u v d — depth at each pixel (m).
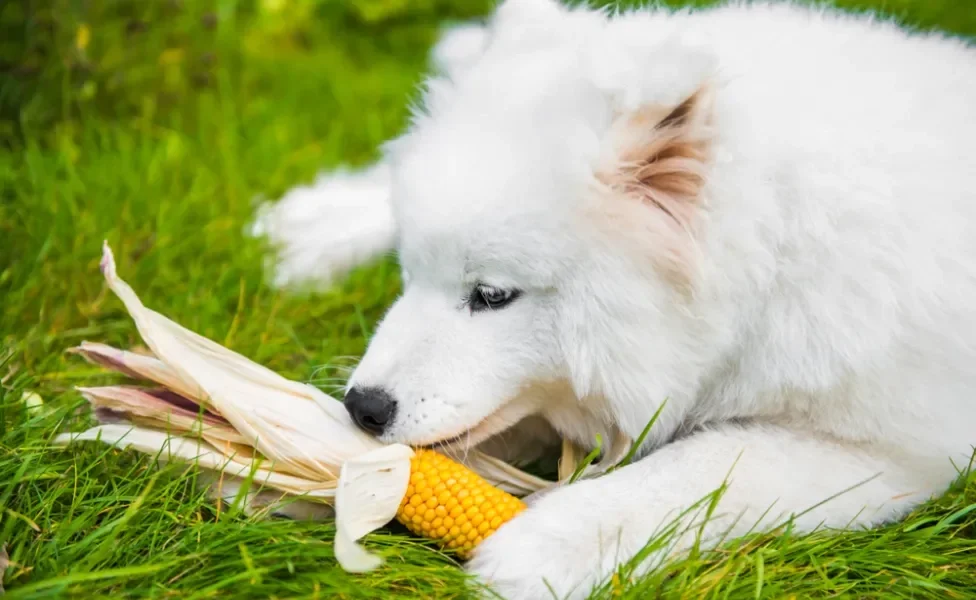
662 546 1.01
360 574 1.02
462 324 1.07
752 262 1.06
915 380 1.07
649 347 1.07
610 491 1.04
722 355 1.09
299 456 1.06
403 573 1.02
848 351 1.06
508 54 1.13
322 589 1.01
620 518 1.03
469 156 1.06
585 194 1.04
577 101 1.06
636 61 1.05
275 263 1.40
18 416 1.13
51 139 1.56
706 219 1.05
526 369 1.08
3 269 1.32
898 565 1.04
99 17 1.69
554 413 1.13
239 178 1.52
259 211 1.46
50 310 1.29
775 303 1.08
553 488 1.09
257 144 1.64
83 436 1.08
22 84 1.58
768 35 1.13
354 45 2.40
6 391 1.14
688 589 1.00
